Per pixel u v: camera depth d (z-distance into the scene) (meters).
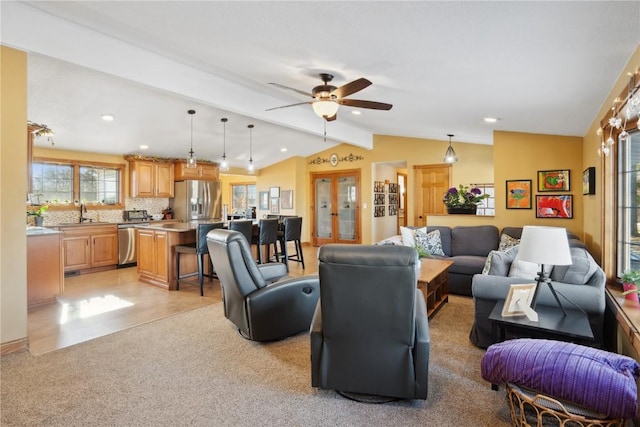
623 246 2.95
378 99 3.86
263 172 9.75
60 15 2.77
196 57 3.42
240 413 1.96
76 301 4.17
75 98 4.33
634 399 1.48
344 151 8.66
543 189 5.03
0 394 2.14
